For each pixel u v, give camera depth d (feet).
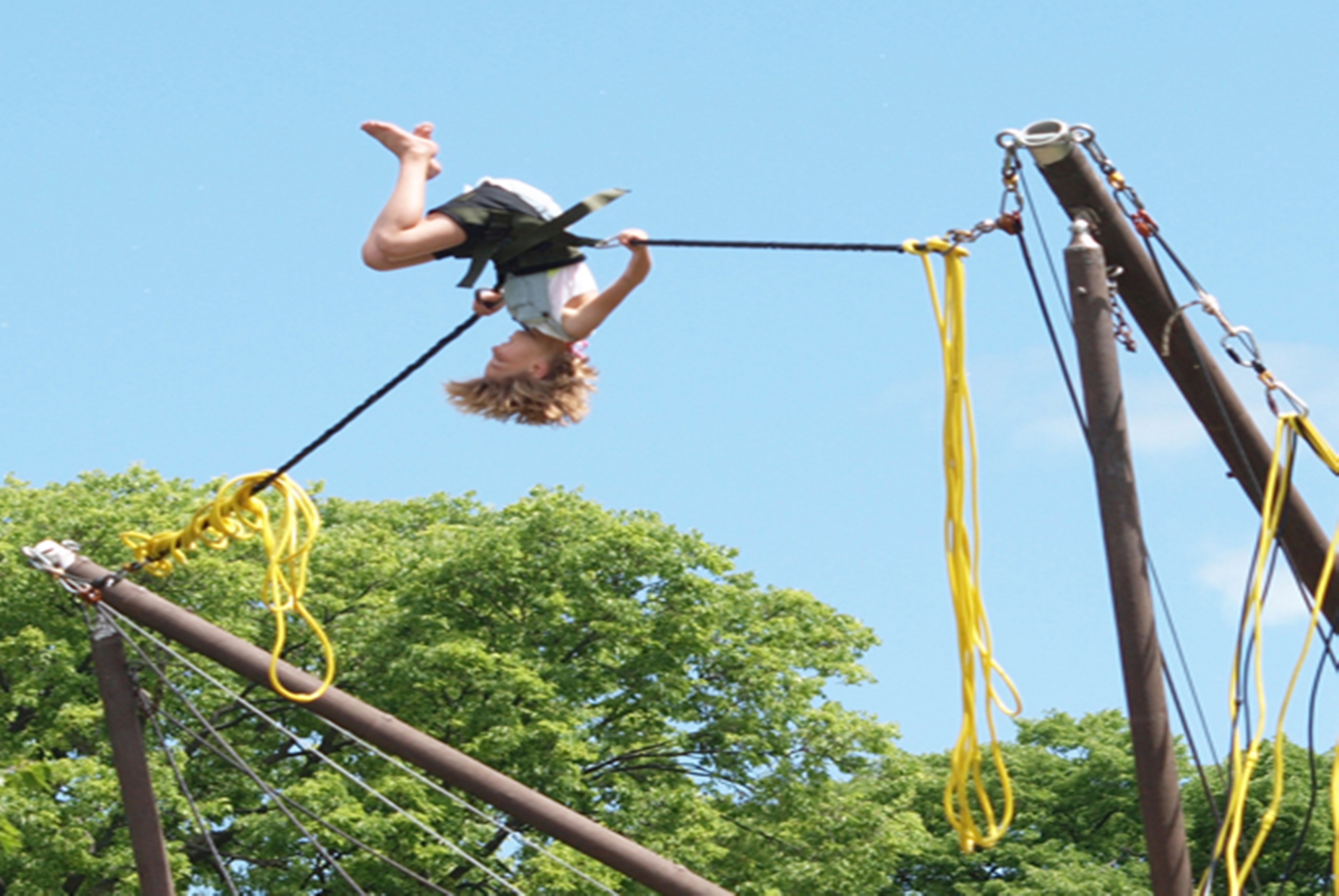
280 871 129.80
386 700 137.08
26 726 132.57
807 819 145.48
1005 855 180.24
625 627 143.84
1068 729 198.39
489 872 48.01
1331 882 169.27
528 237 30.55
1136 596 30.71
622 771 145.59
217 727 136.87
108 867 120.16
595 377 32.94
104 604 46.29
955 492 31.65
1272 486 35.47
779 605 157.89
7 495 146.61
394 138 30.83
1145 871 173.88
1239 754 32.99
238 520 43.91
